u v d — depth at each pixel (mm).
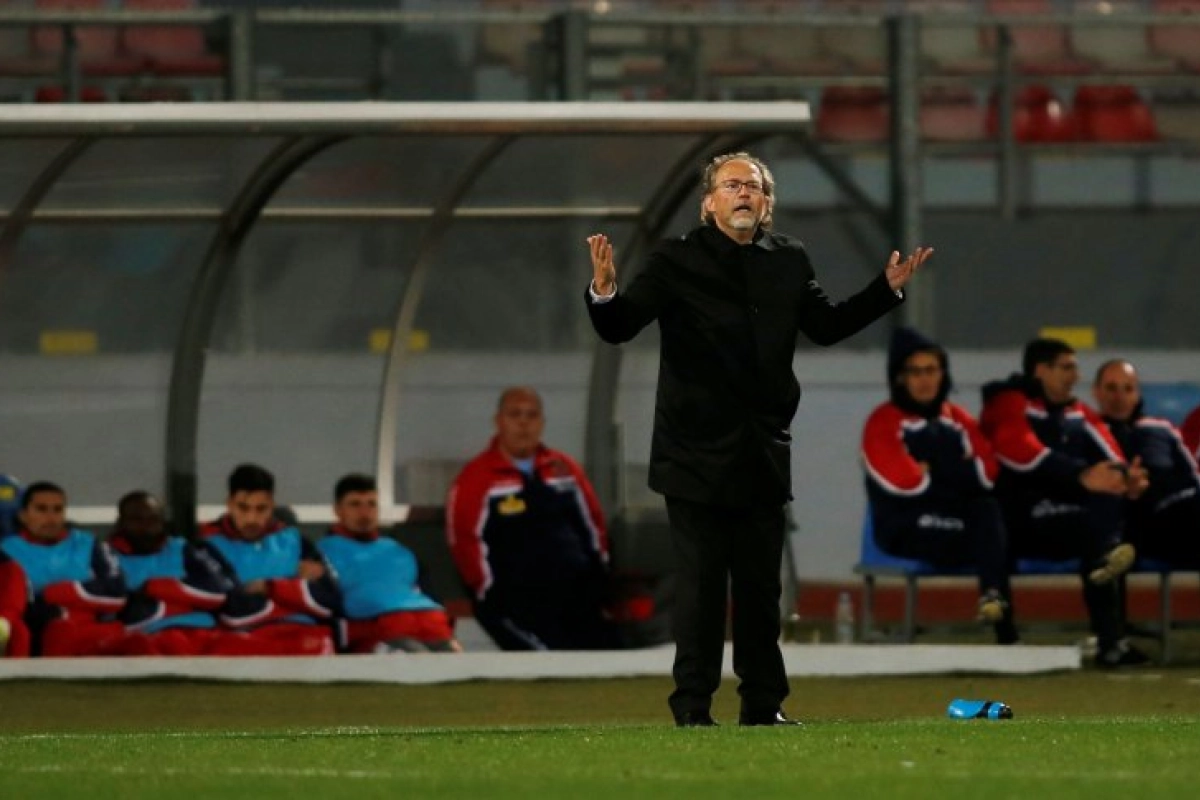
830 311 27188
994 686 39844
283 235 54031
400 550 43250
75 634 40938
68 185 42281
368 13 54844
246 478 42281
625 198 45094
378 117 39500
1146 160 61094
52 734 28906
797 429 55844
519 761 22547
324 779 20984
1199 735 25062
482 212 45094
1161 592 45594
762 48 58344
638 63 56812
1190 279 60906
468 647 45719
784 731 25797
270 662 40500
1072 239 60656
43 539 41375
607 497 46031
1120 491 43250
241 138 40688
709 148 42812
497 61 56375
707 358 26875
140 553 41938
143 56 54719
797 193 59406
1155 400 52156
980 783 20344
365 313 54344
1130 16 59531
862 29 58625
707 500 26875
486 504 43688
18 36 54625
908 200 57000
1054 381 44688
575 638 43906
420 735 26094
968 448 43375
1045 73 60750
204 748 24531
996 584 42938
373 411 53969
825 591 55375
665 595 45500
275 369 53656
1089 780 20547
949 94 60438
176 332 54344
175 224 43438
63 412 53656
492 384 54375
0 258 43250
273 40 56250
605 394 46219
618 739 24891
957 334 60000
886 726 26500
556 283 54750
